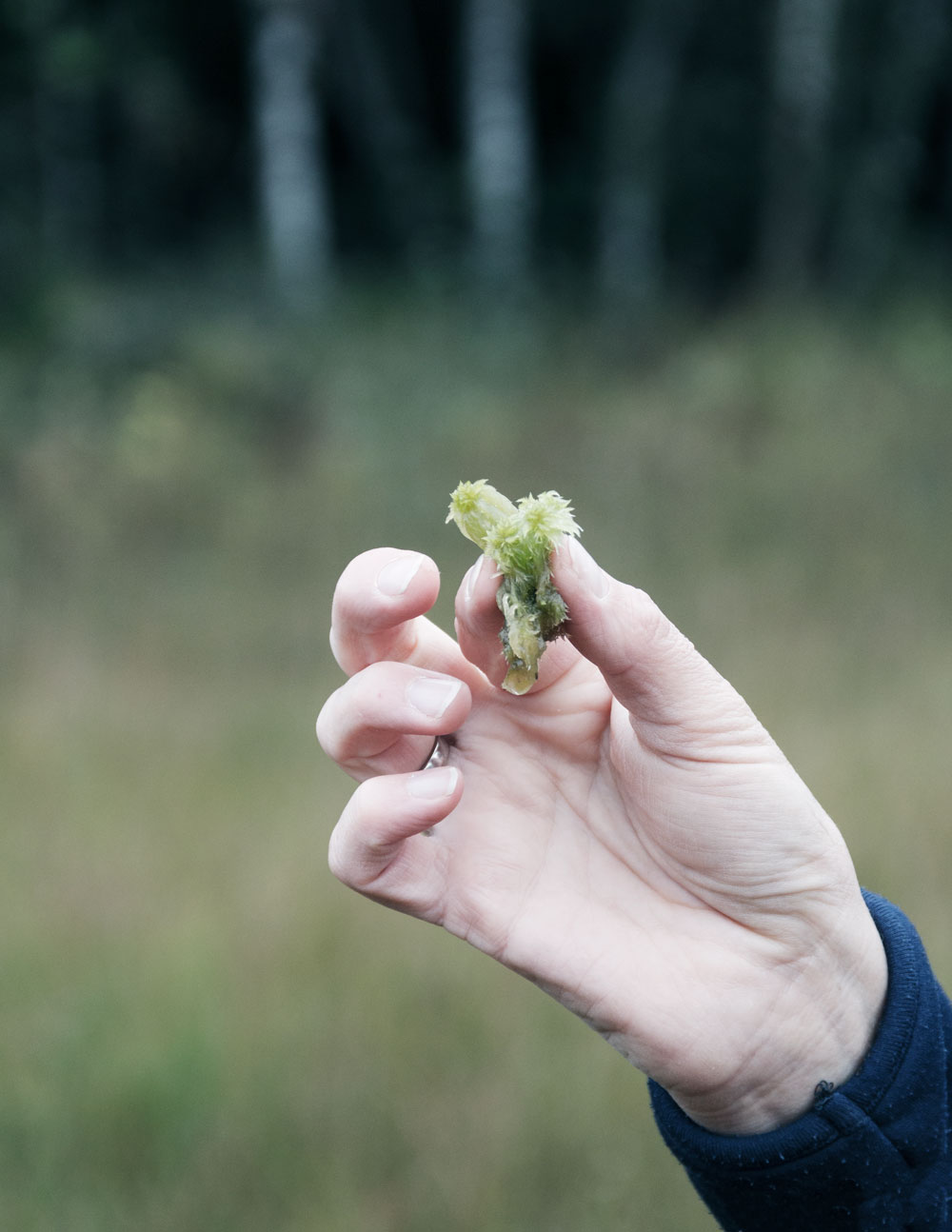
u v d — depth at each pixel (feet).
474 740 4.78
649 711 4.27
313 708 19.97
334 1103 9.62
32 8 47.98
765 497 30.09
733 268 63.21
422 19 67.82
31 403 37.32
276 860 14.01
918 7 58.03
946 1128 4.12
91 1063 10.02
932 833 12.98
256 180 63.77
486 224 54.54
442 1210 8.44
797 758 15.60
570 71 65.62
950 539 26.50
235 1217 8.51
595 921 4.47
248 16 58.39
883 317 48.67
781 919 4.31
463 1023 10.61
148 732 18.95
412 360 45.09
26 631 23.85
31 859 14.24
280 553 29.25
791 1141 4.06
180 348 41.37
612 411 38.68
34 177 55.47
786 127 55.67
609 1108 9.45
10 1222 8.42
